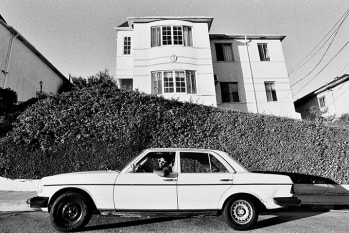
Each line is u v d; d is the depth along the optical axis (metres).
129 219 5.59
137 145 8.70
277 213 6.81
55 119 8.52
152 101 9.29
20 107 10.42
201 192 4.84
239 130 9.52
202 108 9.62
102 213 4.72
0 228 4.81
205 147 9.18
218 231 4.78
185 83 15.12
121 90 9.16
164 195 4.78
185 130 9.24
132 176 4.86
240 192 4.89
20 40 15.38
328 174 9.52
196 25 16.59
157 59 15.45
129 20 16.44
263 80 18.14
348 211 7.17
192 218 5.75
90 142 8.56
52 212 4.55
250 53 18.70
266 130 9.62
